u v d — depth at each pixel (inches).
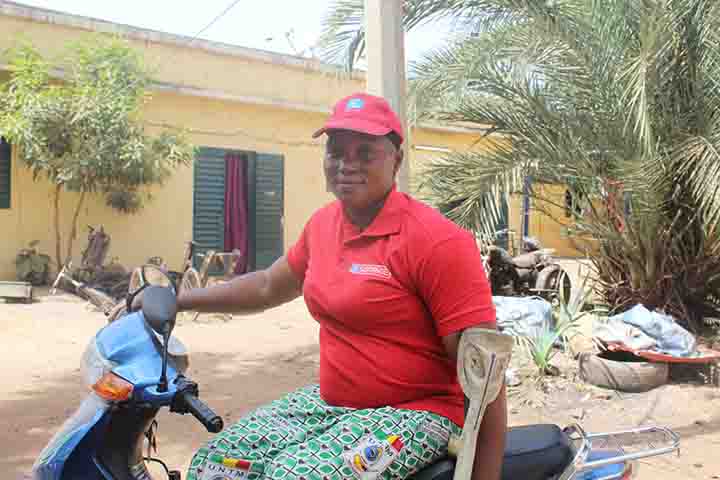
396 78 181.9
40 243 479.5
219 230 560.4
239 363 265.3
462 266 69.8
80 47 458.3
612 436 81.9
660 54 255.8
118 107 441.1
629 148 263.6
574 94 278.1
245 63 563.5
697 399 211.3
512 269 386.3
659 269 294.0
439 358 73.4
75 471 78.6
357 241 74.5
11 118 422.6
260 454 73.7
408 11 273.1
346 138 74.0
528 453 77.7
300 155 597.6
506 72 276.1
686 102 275.3
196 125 541.6
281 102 568.4
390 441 69.6
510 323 250.4
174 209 535.5
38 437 177.5
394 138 75.7
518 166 264.5
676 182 270.7
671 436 82.2
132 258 516.4
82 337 308.8
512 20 274.2
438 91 277.3
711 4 262.2
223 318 359.9
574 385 223.8
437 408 73.2
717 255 285.6
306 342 305.7
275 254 586.6
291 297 94.0
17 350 282.5
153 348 78.4
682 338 229.6
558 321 262.2
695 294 307.4
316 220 83.8
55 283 430.0
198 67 541.0
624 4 263.1
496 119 285.3
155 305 76.7
